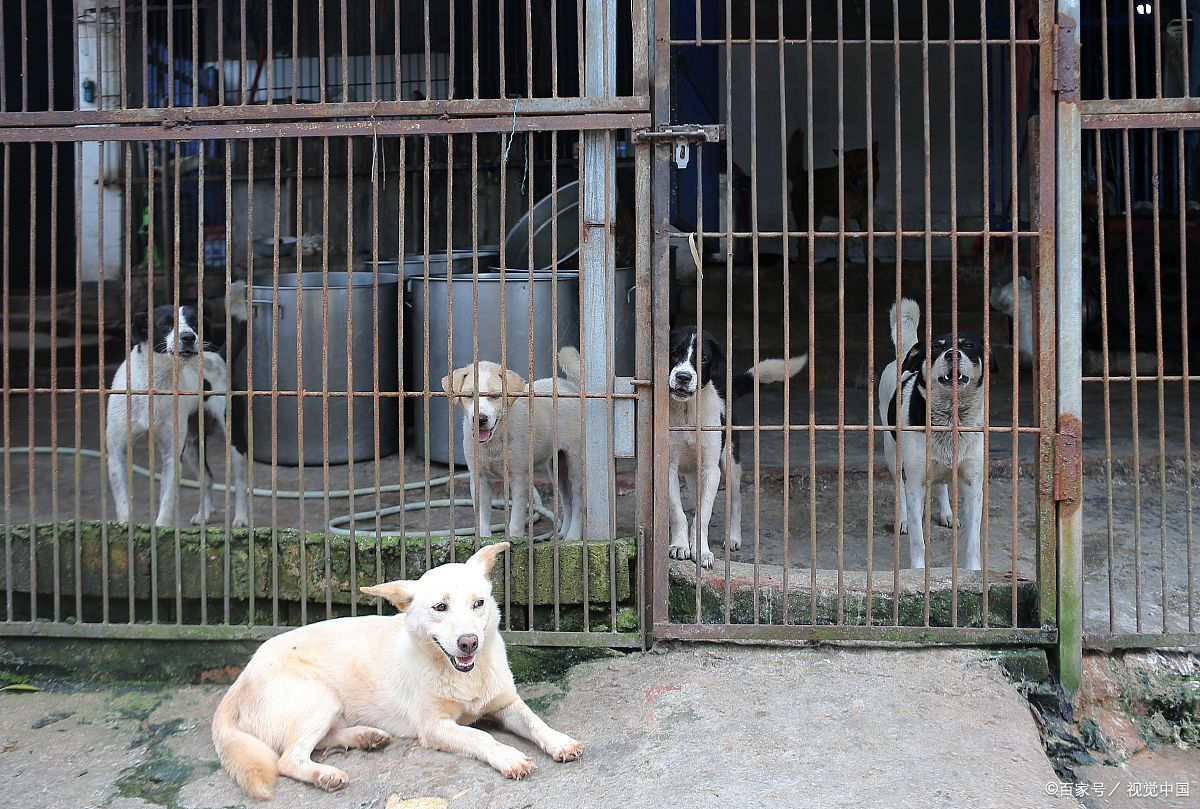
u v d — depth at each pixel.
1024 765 2.92
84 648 3.85
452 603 2.94
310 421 5.98
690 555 4.20
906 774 2.86
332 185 9.93
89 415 7.50
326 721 3.09
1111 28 9.61
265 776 2.92
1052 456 3.53
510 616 3.84
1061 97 3.43
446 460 5.91
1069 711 3.54
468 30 9.51
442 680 3.08
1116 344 9.12
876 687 3.39
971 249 10.40
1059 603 3.55
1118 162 10.00
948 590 3.73
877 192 11.36
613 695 3.41
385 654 3.21
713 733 3.12
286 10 9.91
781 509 5.52
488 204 9.45
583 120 3.53
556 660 3.74
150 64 10.14
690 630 3.68
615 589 3.70
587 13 3.58
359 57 9.80
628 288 5.73
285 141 10.13
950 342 4.24
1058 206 3.47
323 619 3.87
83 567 3.89
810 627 3.64
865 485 5.84
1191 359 8.93
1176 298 9.62
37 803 2.99
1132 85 3.46
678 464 4.37
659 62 3.50
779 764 2.93
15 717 3.58
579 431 4.31
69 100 10.45
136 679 3.84
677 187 7.62
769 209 11.23
